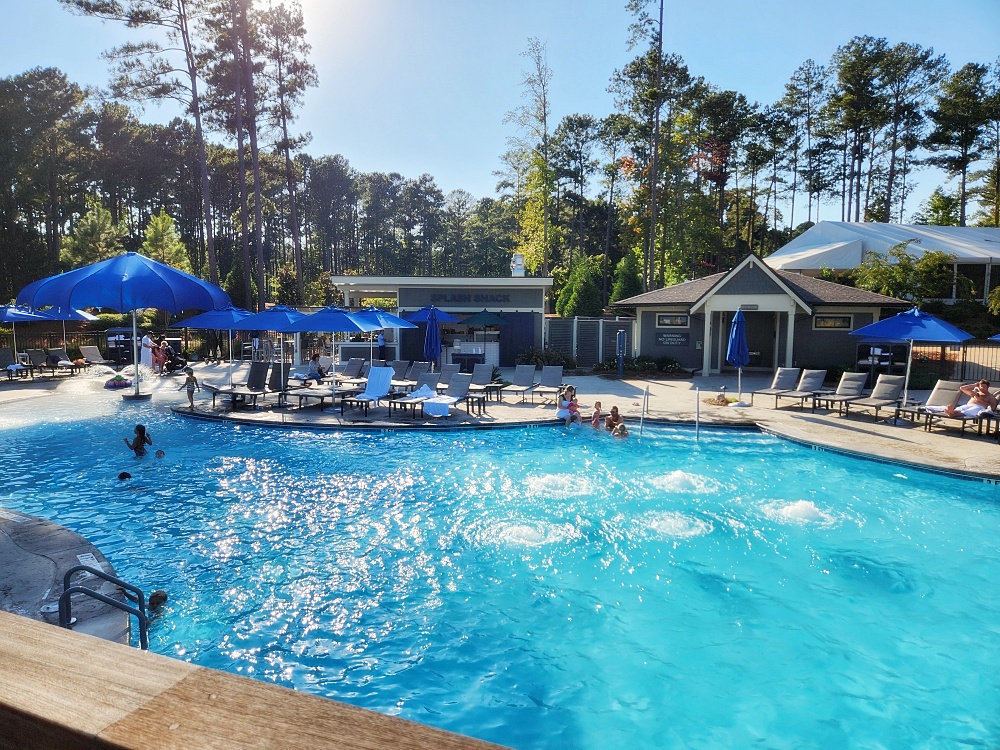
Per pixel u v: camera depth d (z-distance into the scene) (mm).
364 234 103125
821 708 5633
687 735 5297
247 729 921
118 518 9867
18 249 46938
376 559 8516
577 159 70062
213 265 37531
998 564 8477
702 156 51219
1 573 6902
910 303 25016
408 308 31031
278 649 6355
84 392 22250
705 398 20953
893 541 9242
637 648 6531
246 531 9406
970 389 15633
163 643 6355
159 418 17844
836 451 13992
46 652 1199
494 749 877
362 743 887
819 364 26891
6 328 36156
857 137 59219
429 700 5680
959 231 43281
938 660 6348
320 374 23125
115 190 62438
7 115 44781
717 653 6461
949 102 54000
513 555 8680
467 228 102188
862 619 7113
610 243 72750
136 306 17422
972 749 5129
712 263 60375
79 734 911
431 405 17328
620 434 15531
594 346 31781
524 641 6629
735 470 12922
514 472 12719
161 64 35344
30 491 11188
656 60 37625
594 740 5230
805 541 9227
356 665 6145
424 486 11719
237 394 18797
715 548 8977
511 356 31422
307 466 13062
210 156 58500
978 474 11797
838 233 42656
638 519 10047
